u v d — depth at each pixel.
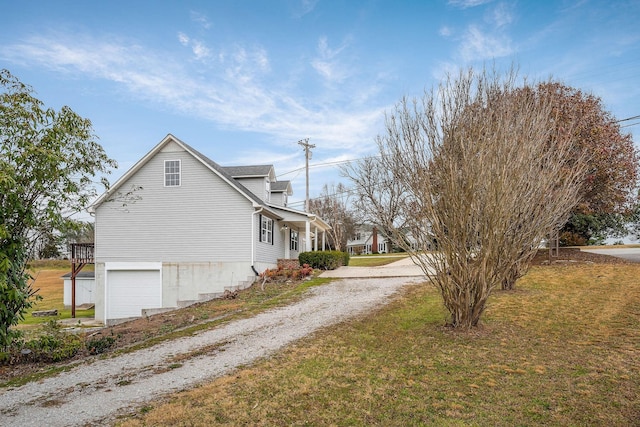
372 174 31.61
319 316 11.05
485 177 7.59
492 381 5.95
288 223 25.61
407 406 5.23
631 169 17.56
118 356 8.35
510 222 7.76
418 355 7.29
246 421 4.93
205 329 10.43
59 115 8.82
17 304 8.25
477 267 8.17
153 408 5.43
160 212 19.64
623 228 32.03
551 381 5.85
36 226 8.56
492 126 7.90
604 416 4.75
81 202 9.24
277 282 17.94
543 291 12.45
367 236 65.00
